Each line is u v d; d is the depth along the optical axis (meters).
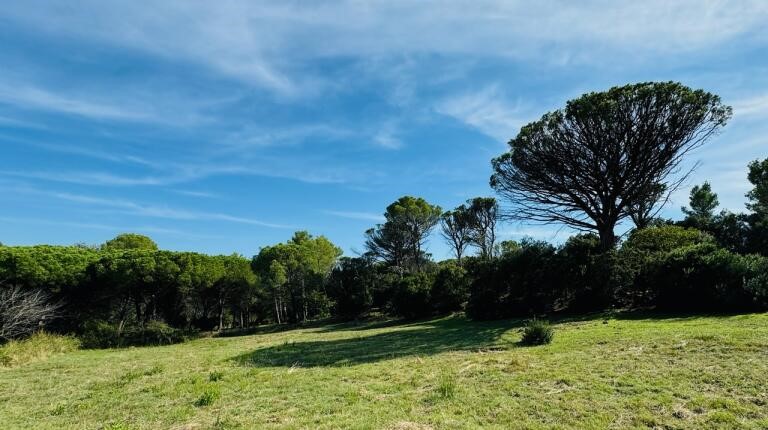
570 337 11.11
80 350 20.50
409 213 43.66
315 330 27.83
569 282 17.97
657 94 17.89
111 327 23.34
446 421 5.32
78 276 25.92
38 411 7.47
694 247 15.16
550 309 18.80
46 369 13.38
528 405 5.77
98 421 6.59
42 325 23.62
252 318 46.34
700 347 8.08
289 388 7.83
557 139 19.78
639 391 5.97
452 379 7.57
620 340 9.74
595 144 18.89
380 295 35.84
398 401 6.38
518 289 19.20
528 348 10.23
